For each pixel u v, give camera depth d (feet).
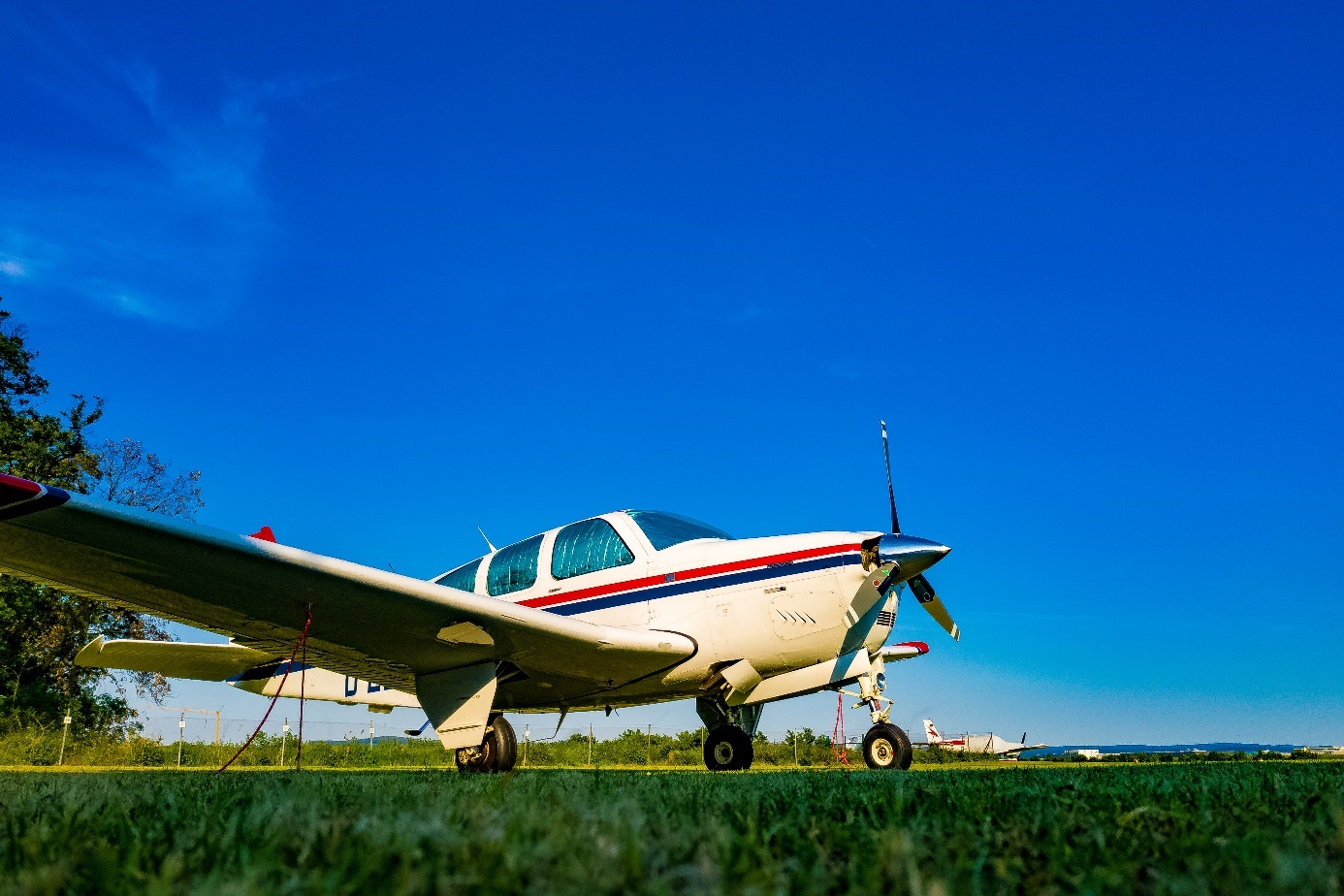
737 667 23.40
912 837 4.72
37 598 68.64
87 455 73.72
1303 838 4.79
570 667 22.39
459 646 19.60
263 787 8.69
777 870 3.83
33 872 3.86
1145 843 4.76
